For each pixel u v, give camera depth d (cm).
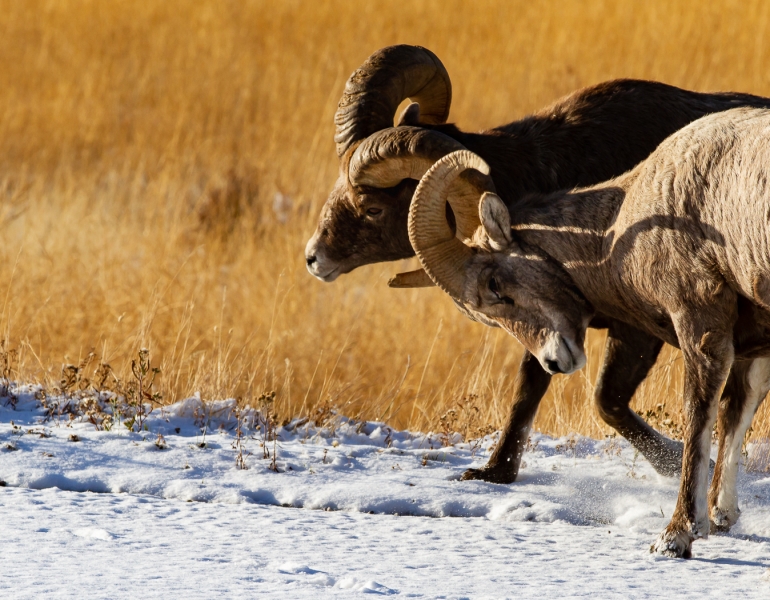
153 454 2336
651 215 1881
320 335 4272
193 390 3238
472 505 2095
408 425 3522
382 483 2203
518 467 2347
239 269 5075
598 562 1703
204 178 7275
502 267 2033
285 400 3556
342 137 2512
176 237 5194
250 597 1353
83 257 5000
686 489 1794
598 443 2755
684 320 1848
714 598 1466
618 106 2394
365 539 1794
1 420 2669
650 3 10150
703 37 9144
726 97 2439
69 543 1634
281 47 10156
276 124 8006
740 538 1956
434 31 9975
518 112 8194
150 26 10956
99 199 6625
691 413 1828
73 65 9825
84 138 8131
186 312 4153
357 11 10850
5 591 1337
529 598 1424
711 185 1819
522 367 2359
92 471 2206
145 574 1456
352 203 2467
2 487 2094
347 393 3734
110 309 4247
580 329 2034
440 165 1962
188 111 8712
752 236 1755
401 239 2492
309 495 2119
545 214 2041
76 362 3791
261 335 4266
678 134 1916
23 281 4341
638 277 1905
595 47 9106
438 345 4184
